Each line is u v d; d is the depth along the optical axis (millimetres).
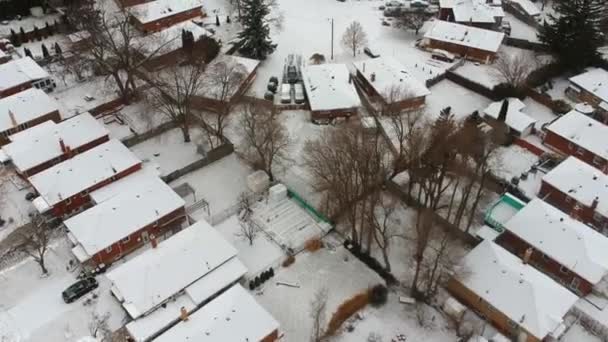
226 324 51531
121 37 92125
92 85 90750
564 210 68812
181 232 61000
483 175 60875
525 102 88125
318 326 53250
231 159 78000
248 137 72188
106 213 62750
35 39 102438
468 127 64625
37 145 73125
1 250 63625
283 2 118250
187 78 83750
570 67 93375
